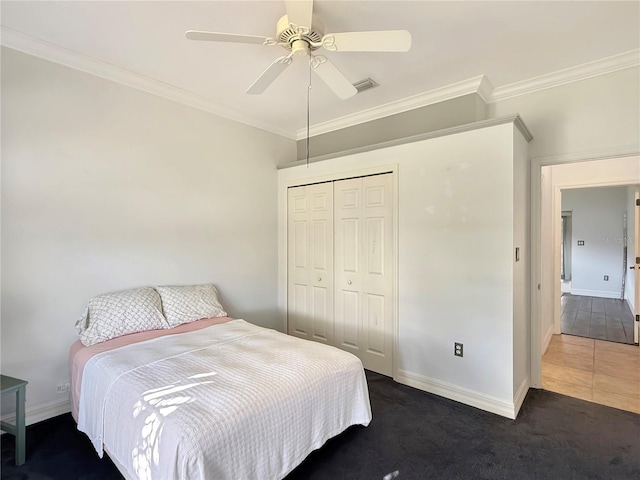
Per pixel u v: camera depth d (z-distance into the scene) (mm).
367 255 3252
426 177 2828
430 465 1921
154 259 2943
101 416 1779
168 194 3035
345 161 3408
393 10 1933
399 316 3020
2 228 2184
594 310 5773
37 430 2240
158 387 1652
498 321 2480
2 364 2191
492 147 2490
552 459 1969
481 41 2252
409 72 2670
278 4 1901
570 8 1923
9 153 2205
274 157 4012
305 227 3803
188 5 1905
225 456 1381
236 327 2703
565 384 2984
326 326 3611
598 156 2564
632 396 2754
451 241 2699
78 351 2238
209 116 3340
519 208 2578
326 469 1884
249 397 1576
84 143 2529
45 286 2357
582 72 2584
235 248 3602
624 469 1882
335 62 2514
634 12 1951
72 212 2479
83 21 2053
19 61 2229
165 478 1302
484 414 2469
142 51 2396
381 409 2541
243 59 2508
